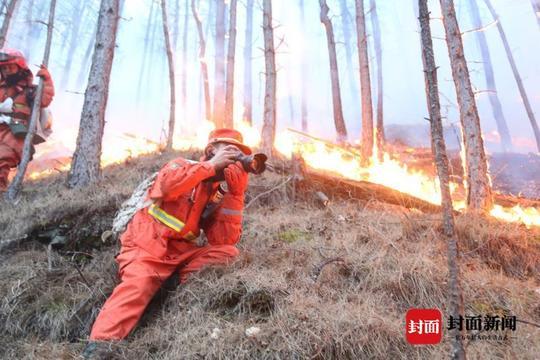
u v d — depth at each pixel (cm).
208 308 264
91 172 518
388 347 233
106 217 399
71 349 253
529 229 420
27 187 594
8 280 326
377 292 280
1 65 542
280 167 528
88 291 309
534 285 324
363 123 811
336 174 654
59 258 362
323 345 226
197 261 296
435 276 292
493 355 236
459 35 520
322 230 370
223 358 224
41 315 294
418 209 467
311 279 282
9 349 269
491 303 286
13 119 546
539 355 235
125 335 246
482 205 468
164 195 272
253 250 336
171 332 250
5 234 403
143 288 257
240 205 311
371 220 387
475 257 352
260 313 259
